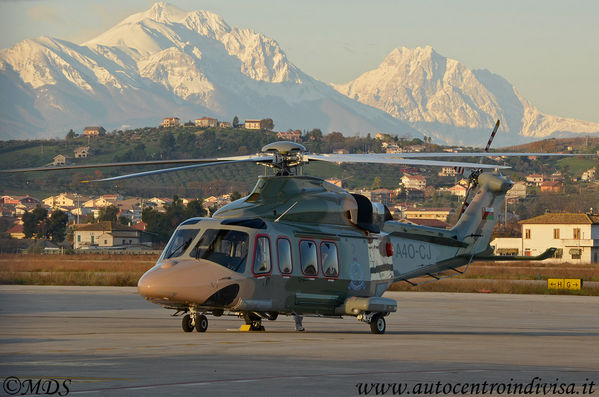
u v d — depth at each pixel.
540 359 29.31
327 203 44.19
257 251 40.31
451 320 58.47
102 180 33.97
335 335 40.72
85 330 42.25
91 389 20.34
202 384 21.31
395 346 33.47
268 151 43.41
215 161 38.69
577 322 58.03
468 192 54.59
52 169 32.66
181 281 38.16
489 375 24.03
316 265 42.69
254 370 24.28
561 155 35.78
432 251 51.28
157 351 29.77
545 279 148.62
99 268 165.75
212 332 41.25
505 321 58.19
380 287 46.88
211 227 40.53
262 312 41.06
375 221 46.81
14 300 76.19
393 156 38.16
